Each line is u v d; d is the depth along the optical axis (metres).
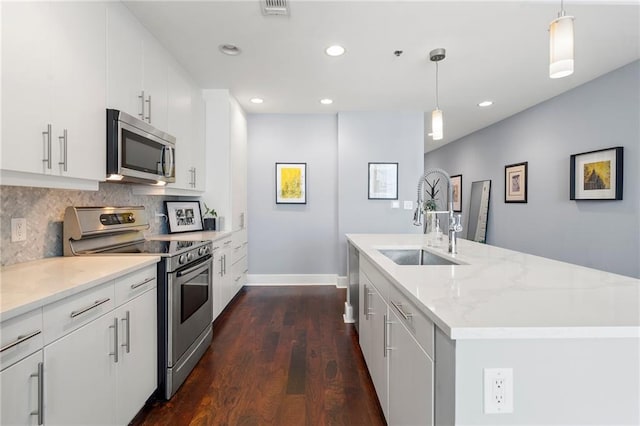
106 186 2.30
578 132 3.30
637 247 2.72
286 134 4.48
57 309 1.12
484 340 0.81
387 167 4.34
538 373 0.81
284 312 3.39
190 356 2.17
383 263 1.65
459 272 1.42
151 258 1.77
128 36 2.02
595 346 0.81
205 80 3.21
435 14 2.10
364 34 2.35
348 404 1.84
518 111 4.21
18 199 1.61
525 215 4.12
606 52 2.58
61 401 1.14
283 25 2.23
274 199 4.50
